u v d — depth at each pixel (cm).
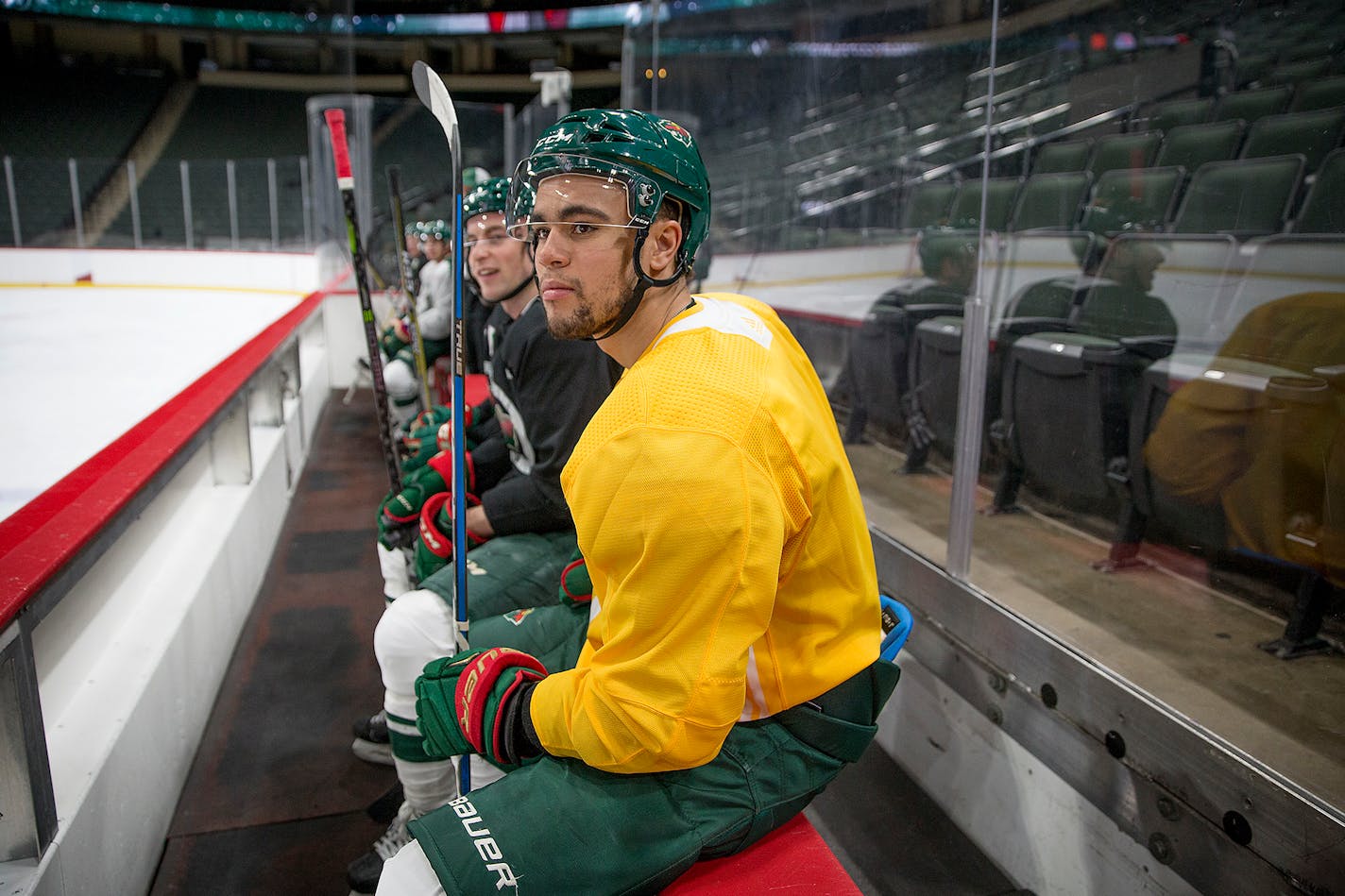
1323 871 105
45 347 559
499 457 197
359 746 211
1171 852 129
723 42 415
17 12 2048
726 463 91
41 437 322
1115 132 195
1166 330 167
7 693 119
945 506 225
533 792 103
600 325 105
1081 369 178
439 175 784
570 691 100
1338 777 115
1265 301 146
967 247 231
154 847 175
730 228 447
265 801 196
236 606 269
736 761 105
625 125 101
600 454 95
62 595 133
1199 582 166
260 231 1380
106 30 2133
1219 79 168
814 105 368
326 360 668
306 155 2206
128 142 2109
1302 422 139
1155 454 166
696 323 103
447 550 180
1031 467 202
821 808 185
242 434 302
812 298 357
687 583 92
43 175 1419
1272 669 142
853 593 108
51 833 128
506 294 183
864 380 270
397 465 215
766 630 104
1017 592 172
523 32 2152
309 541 360
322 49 2234
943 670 184
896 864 169
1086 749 144
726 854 107
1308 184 150
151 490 184
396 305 507
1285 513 145
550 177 102
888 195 320
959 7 267
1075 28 204
